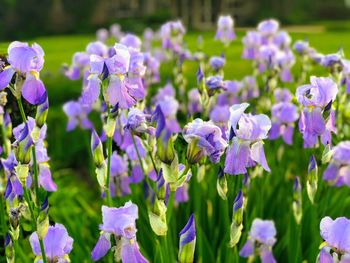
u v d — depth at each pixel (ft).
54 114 12.07
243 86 8.57
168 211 4.78
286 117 6.75
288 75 8.34
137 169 5.97
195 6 54.13
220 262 6.12
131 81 5.49
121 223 4.44
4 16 44.80
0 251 5.77
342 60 6.57
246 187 5.53
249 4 53.88
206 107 6.03
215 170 6.37
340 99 6.73
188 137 4.39
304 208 6.20
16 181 5.12
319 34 32.45
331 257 4.49
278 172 7.20
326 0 56.08
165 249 4.90
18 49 4.62
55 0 45.60
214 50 17.78
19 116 6.00
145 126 4.83
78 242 6.36
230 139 4.63
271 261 5.89
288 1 53.31
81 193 9.14
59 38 38.68
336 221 4.45
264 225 5.84
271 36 9.15
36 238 4.69
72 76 7.22
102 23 46.75
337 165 6.03
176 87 10.19
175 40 8.87
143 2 53.06
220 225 6.46
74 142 11.46
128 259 4.45
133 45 7.15
